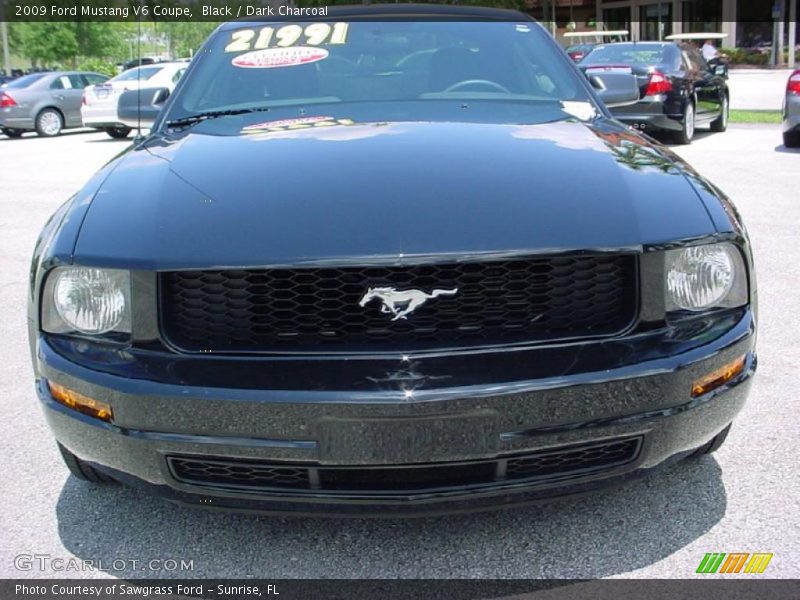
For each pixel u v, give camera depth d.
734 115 15.40
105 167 2.77
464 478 2.11
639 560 2.32
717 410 2.24
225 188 2.36
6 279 5.64
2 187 9.68
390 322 2.07
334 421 2.00
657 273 2.15
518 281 2.10
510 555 2.36
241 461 2.08
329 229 2.12
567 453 2.13
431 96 3.42
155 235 2.17
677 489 2.69
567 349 2.08
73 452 2.34
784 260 5.44
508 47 3.72
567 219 2.16
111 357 2.14
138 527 2.57
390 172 2.39
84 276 2.18
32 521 2.61
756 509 2.56
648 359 2.09
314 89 3.47
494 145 2.62
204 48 3.82
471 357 2.05
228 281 2.09
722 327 2.23
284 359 2.05
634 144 2.77
